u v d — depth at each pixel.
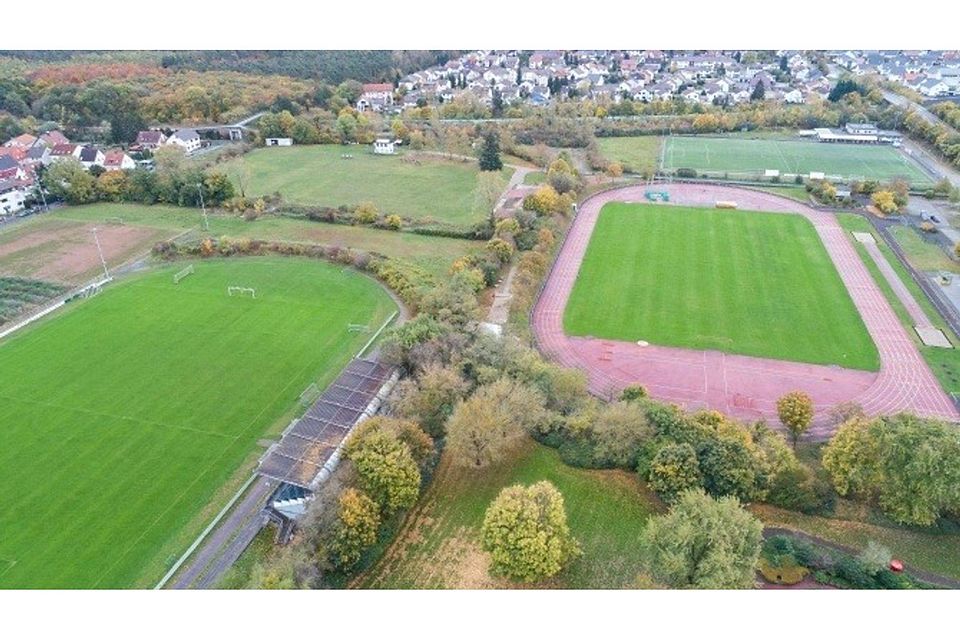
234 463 81.81
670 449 73.94
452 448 77.38
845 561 66.44
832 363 103.81
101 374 98.50
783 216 162.25
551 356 105.75
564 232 152.25
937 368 102.31
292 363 101.88
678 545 60.09
